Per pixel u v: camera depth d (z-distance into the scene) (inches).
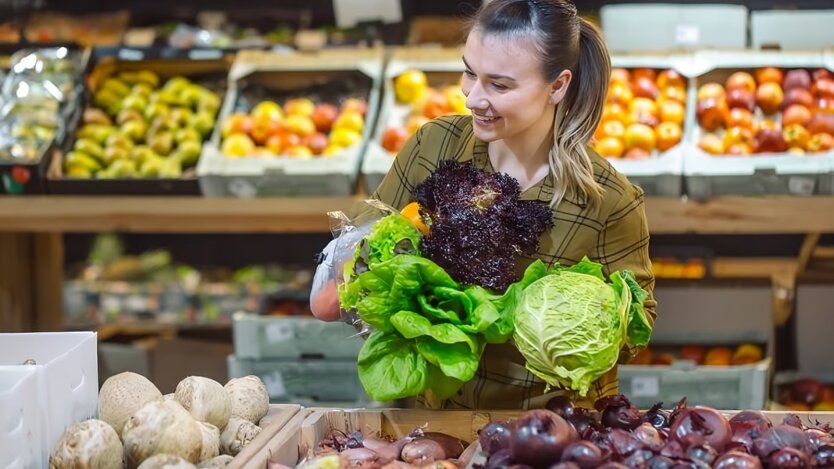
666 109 139.9
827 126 135.6
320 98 155.6
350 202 137.5
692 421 65.6
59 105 152.0
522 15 74.7
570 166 79.7
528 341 69.9
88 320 194.4
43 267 166.4
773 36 153.2
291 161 136.9
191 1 192.2
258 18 189.9
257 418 78.0
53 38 178.7
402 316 71.8
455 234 75.0
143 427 65.7
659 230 132.3
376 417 78.1
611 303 70.4
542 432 61.6
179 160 147.8
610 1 173.8
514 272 77.0
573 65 77.9
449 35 177.2
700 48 148.2
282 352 135.2
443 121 86.9
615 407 71.3
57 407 66.7
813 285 147.1
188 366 160.6
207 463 68.4
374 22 174.9
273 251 201.8
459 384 75.0
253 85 156.6
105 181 139.4
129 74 161.6
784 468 61.4
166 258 203.8
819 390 137.2
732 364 137.9
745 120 137.7
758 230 130.5
